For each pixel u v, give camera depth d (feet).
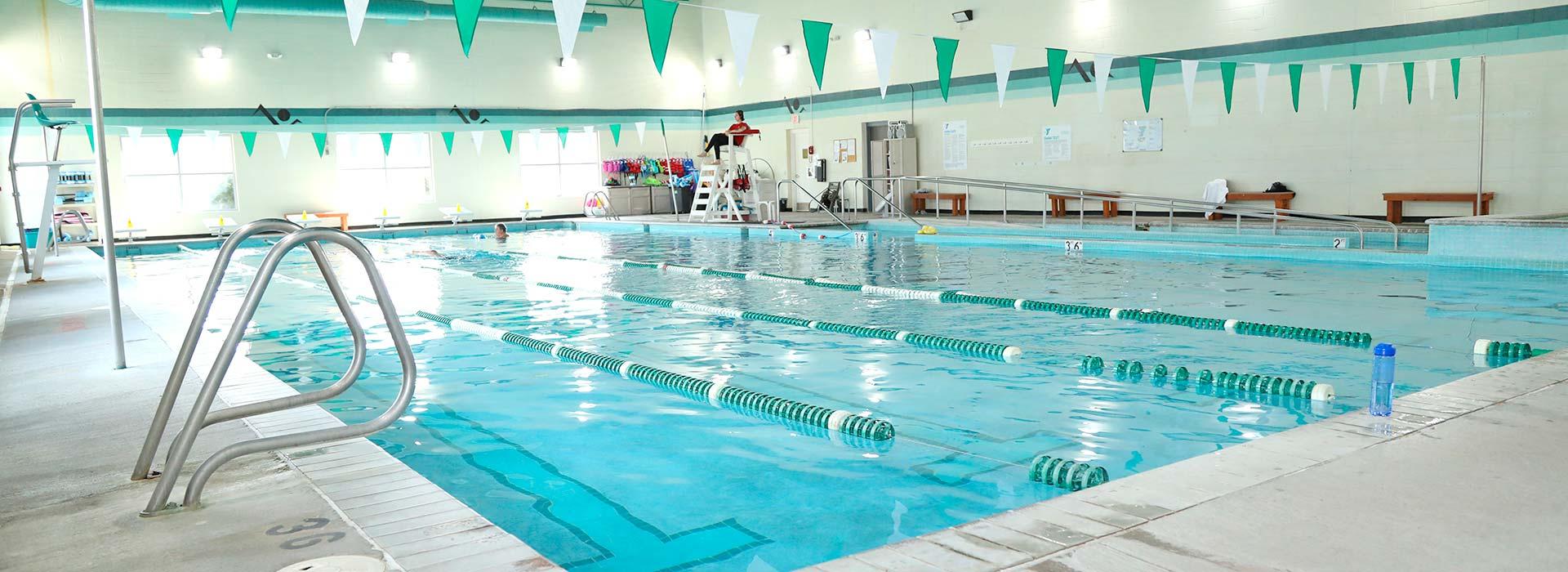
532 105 60.29
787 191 60.90
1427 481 7.34
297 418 10.84
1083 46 45.01
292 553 6.82
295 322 21.90
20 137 47.88
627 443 11.72
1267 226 35.06
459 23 13.80
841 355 16.76
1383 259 27.63
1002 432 11.75
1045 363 15.70
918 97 52.31
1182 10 41.57
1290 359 15.42
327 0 47.67
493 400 14.07
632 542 8.54
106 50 49.19
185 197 52.24
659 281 28.68
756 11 60.64
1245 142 40.40
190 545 7.00
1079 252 33.63
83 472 8.86
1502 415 9.29
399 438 12.14
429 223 58.08
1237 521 6.57
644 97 63.77
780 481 10.10
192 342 8.57
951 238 39.29
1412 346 15.89
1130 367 14.98
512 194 60.49
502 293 26.50
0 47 47.14
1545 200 33.09
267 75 53.06
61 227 48.52
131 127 46.78
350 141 55.88
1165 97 42.63
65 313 20.29
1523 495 6.97
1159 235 34.78
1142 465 10.34
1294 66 30.99
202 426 7.93
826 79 56.70
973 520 8.82
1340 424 9.18
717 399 13.96
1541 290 21.68
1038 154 47.50
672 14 16.33
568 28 14.14
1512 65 33.30
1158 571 5.74
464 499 9.80
